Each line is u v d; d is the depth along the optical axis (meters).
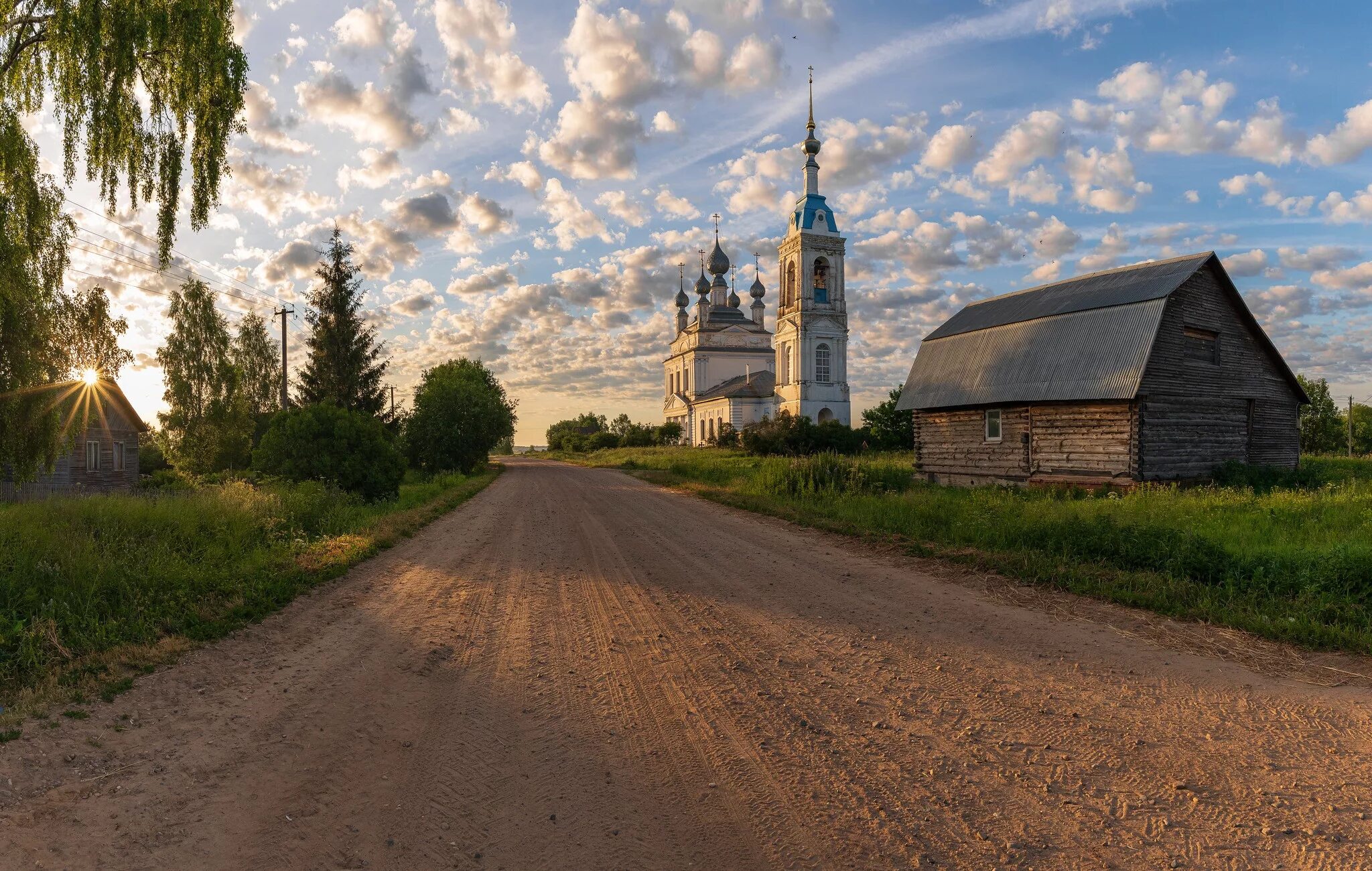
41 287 10.92
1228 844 3.36
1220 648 6.45
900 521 13.91
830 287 70.06
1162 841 3.39
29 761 4.24
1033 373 22.00
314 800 3.85
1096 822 3.58
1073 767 4.19
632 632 7.29
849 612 7.98
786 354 71.88
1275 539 10.52
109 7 9.80
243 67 11.15
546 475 41.38
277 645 6.84
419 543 13.71
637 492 26.81
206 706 5.24
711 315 95.44
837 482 20.69
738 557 11.70
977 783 4.02
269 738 4.68
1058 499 18.77
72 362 12.08
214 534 11.40
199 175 10.97
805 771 4.19
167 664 6.17
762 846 3.41
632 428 96.69
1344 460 28.81
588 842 3.44
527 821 3.65
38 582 7.58
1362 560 7.76
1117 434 19.75
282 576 9.50
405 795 3.91
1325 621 7.04
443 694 5.52
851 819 3.65
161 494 14.28
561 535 14.75
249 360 43.06
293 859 3.28
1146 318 19.70
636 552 12.46
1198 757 4.30
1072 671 5.89
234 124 11.21
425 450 38.16
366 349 35.94
